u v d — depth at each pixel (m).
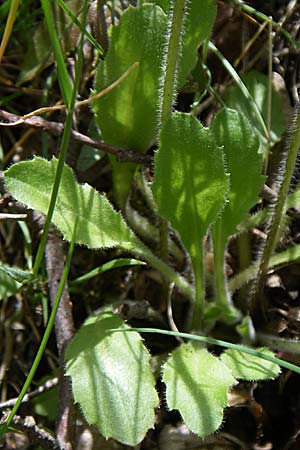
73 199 0.25
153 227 0.28
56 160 0.25
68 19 0.29
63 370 0.25
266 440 0.26
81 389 0.23
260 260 0.27
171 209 0.25
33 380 0.27
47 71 0.30
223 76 0.29
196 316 0.26
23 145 0.29
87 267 0.28
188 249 0.26
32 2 0.30
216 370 0.24
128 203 0.28
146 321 0.27
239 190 0.26
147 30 0.26
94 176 0.28
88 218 0.25
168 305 0.27
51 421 0.26
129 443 0.23
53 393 0.26
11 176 0.24
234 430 0.26
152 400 0.23
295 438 0.25
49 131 0.27
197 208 0.25
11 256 0.28
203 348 0.25
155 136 0.27
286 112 0.28
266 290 0.27
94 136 0.29
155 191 0.25
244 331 0.26
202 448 0.25
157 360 0.26
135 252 0.26
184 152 0.25
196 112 0.28
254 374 0.24
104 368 0.24
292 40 0.28
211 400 0.23
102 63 0.26
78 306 0.28
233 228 0.26
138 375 0.24
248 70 0.29
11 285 0.27
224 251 0.26
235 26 0.29
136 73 0.26
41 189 0.25
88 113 0.29
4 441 0.25
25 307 0.28
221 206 0.25
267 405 0.26
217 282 0.26
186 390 0.23
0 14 0.28
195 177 0.25
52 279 0.26
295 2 0.29
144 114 0.26
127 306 0.26
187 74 0.26
